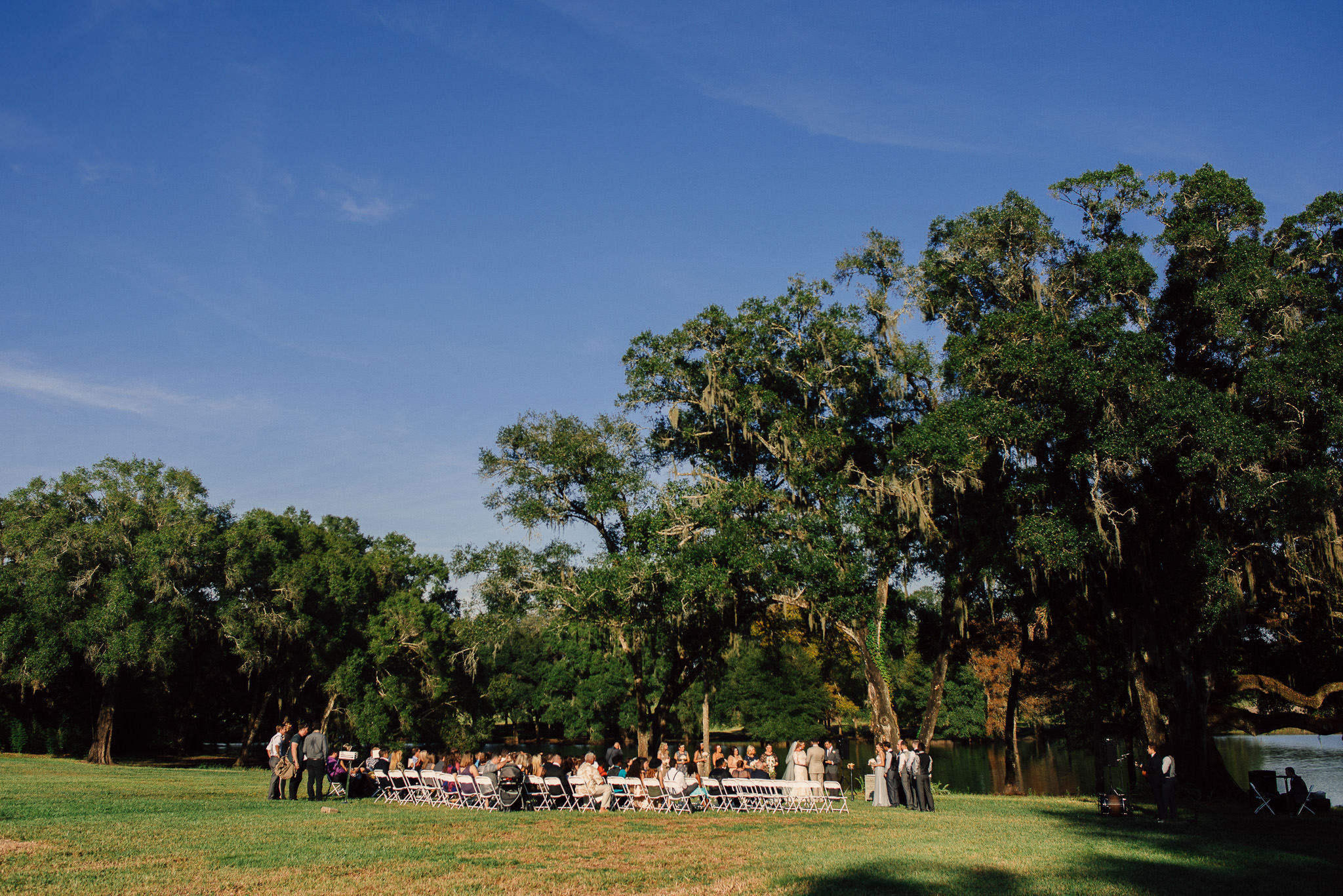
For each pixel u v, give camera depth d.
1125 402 25.34
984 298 32.19
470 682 58.00
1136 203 28.59
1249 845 15.30
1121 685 36.16
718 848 13.95
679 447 37.31
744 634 38.03
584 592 32.72
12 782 23.70
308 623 48.59
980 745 77.44
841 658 44.16
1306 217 26.38
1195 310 26.42
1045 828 17.81
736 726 91.88
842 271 34.28
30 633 42.66
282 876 10.75
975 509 31.03
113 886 9.77
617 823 17.17
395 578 59.16
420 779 20.86
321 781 20.61
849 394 34.81
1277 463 24.86
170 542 42.78
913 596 37.25
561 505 37.12
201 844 12.98
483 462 36.50
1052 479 27.95
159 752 56.34
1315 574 25.48
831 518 31.88
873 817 19.84
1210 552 24.39
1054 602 32.94
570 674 77.00
